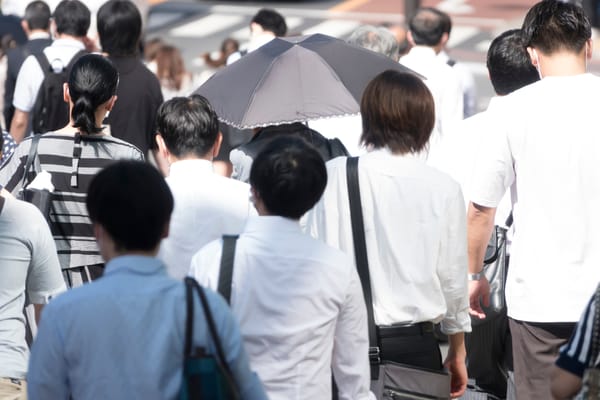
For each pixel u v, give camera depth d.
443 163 14.36
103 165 13.56
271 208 9.52
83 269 13.56
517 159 11.74
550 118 11.56
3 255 10.73
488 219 12.16
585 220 11.52
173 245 11.86
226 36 68.94
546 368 11.74
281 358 9.42
